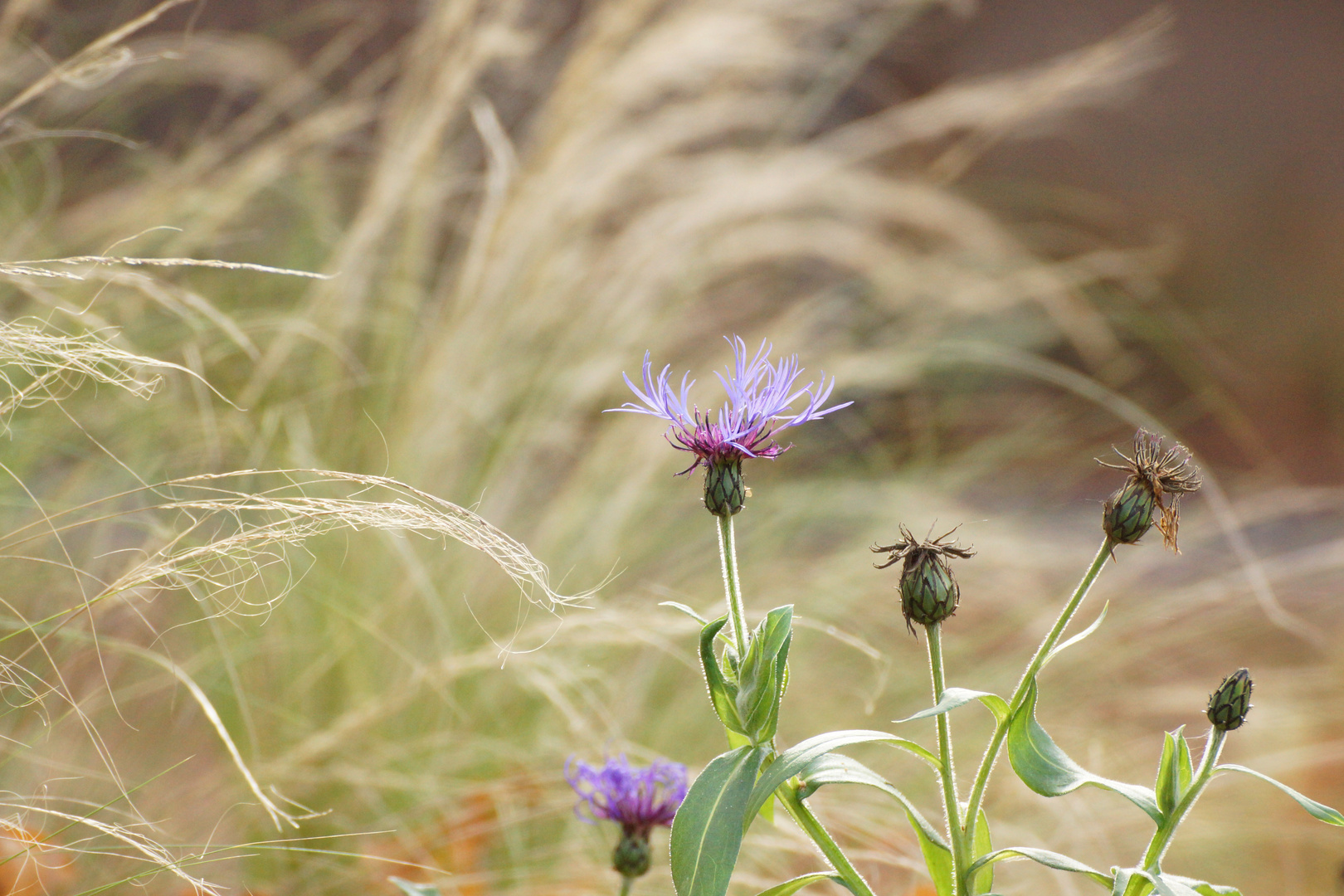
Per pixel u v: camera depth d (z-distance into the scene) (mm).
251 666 1599
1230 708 1274
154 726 1577
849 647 1991
